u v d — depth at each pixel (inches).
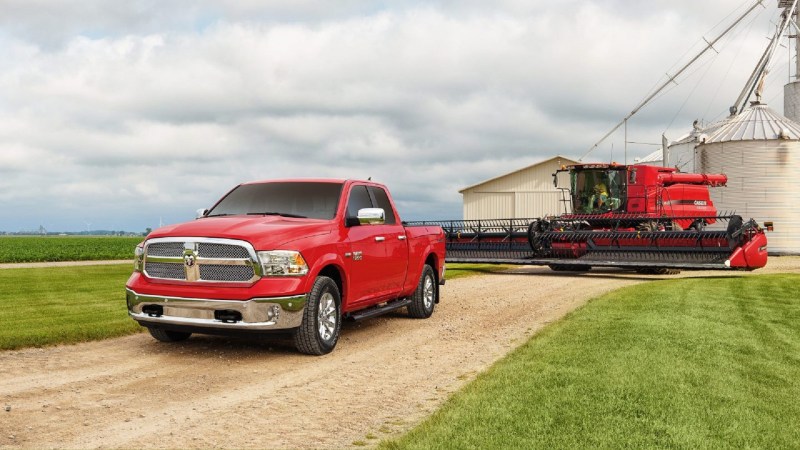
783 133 1294.3
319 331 295.4
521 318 423.5
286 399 221.0
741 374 236.2
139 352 301.4
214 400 219.1
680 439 164.1
